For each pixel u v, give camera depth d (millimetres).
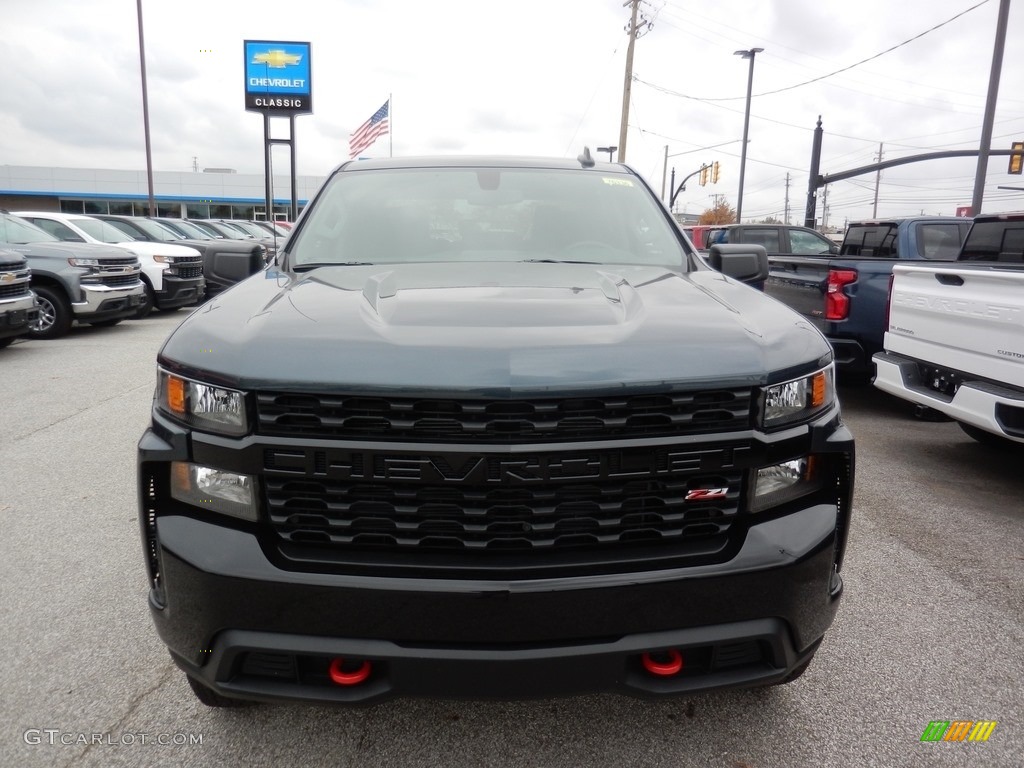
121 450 5266
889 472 4977
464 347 1837
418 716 2418
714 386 1833
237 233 21500
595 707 2461
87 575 3385
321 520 1829
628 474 1815
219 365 1852
